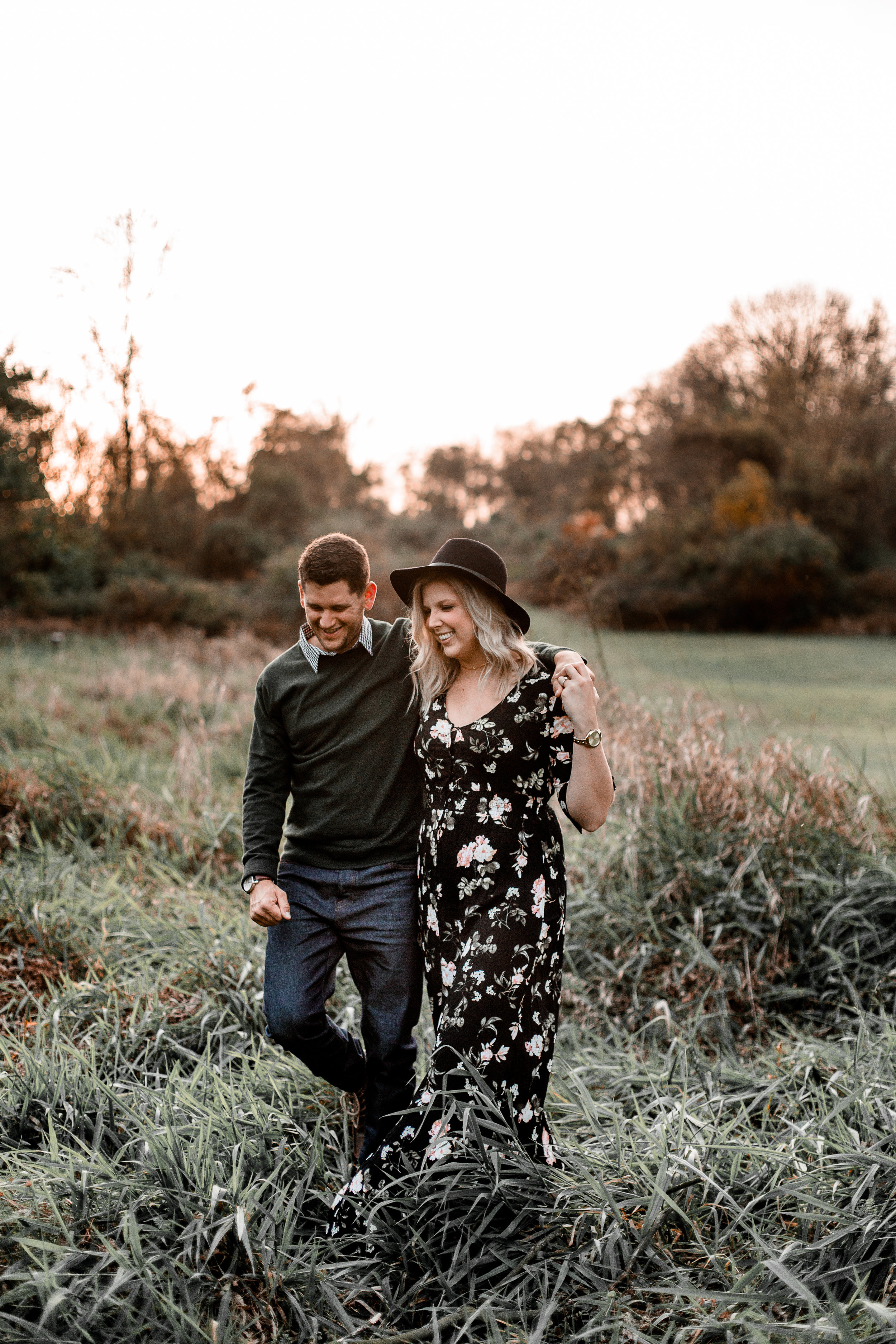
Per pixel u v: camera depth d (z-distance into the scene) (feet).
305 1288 5.59
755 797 12.73
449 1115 6.22
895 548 100.73
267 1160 6.66
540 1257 5.91
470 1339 5.27
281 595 68.39
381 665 7.44
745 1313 5.24
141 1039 8.75
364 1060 7.69
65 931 11.07
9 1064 7.73
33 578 64.69
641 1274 5.81
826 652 63.31
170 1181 6.11
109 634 57.00
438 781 6.99
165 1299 5.04
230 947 10.63
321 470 137.69
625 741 14.57
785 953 11.19
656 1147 6.86
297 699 7.37
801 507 101.30
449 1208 6.10
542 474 233.35
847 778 14.51
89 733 23.85
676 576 90.53
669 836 12.40
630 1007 10.82
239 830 15.79
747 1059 9.61
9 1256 5.44
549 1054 6.73
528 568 81.51
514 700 6.79
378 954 7.26
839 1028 10.16
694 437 119.03
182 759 19.36
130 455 87.04
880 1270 5.58
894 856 12.35
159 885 13.57
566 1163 6.84
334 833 7.35
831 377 127.85
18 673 33.55
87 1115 7.14
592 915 12.03
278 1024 7.15
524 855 6.79
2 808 15.17
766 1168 6.72
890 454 102.53
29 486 63.77
